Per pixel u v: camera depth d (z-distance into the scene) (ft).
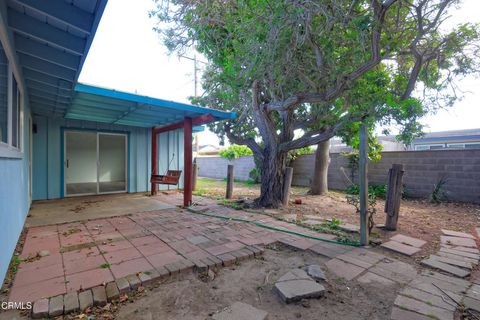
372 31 12.15
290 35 11.71
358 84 15.93
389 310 6.62
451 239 12.00
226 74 16.89
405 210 18.47
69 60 10.12
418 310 6.53
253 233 12.74
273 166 19.47
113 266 8.66
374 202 13.48
